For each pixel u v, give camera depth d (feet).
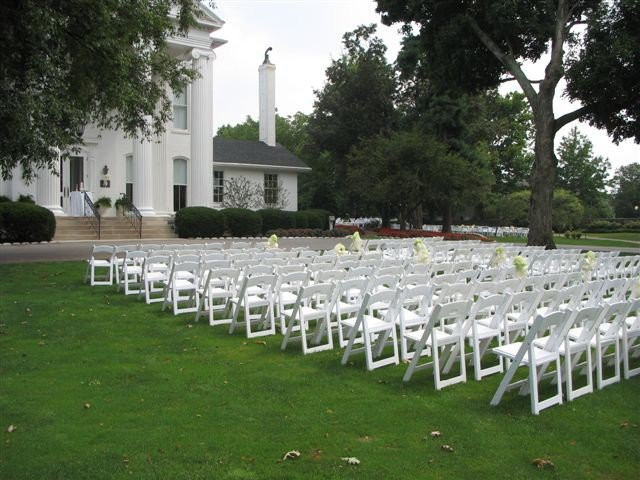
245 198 100.27
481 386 18.43
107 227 74.33
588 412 16.25
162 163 87.45
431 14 67.26
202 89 87.04
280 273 27.09
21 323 26.09
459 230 139.13
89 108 44.93
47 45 33.42
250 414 15.53
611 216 236.84
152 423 14.76
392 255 47.06
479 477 12.19
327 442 13.78
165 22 46.57
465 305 18.35
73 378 18.42
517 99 189.67
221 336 24.79
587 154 231.71
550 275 26.25
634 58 52.19
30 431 14.12
